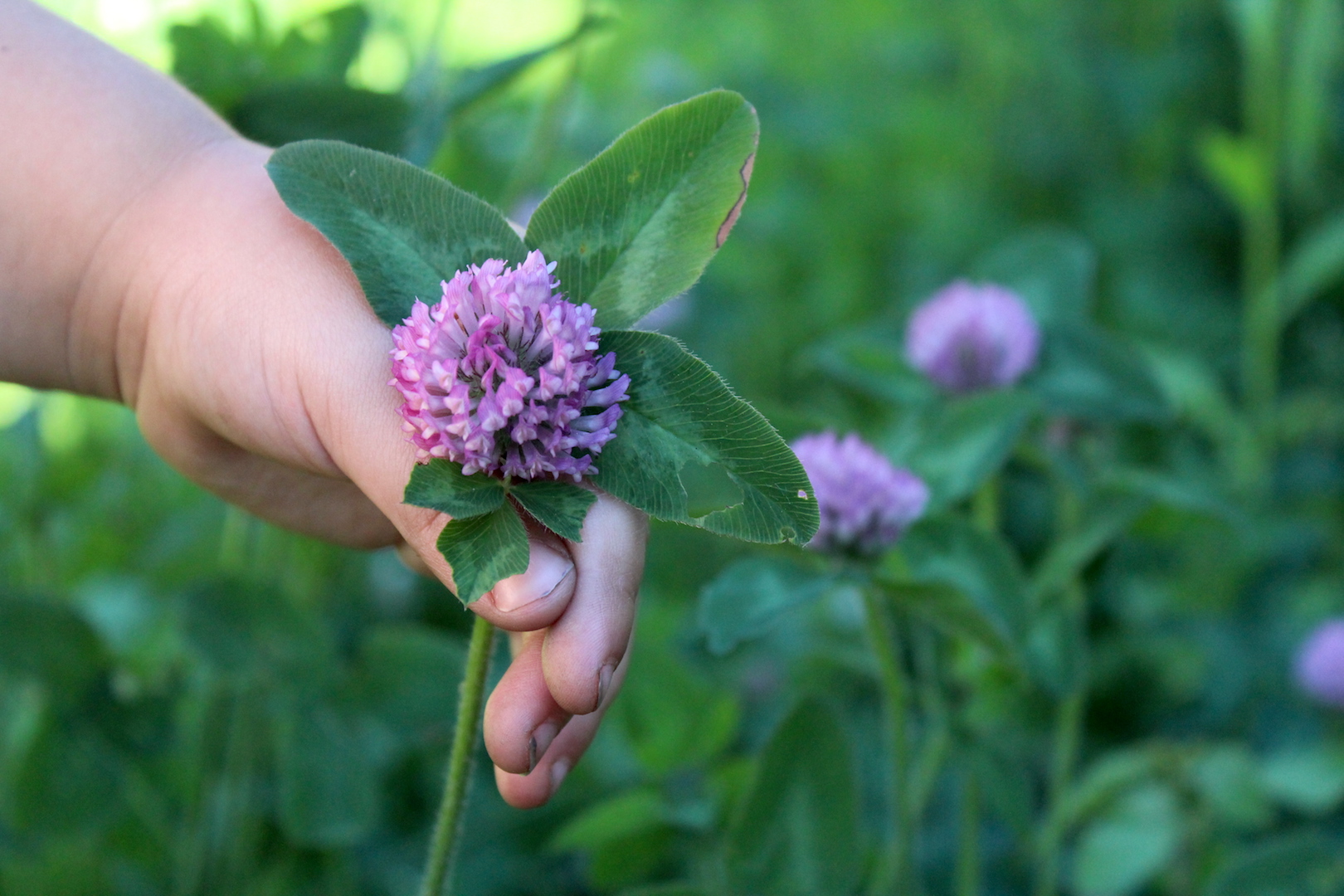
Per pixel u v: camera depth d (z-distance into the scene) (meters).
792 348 0.98
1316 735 0.59
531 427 0.28
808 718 0.38
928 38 1.15
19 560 0.55
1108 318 0.94
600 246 0.31
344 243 0.30
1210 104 1.03
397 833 0.51
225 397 0.31
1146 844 0.52
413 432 0.29
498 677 0.47
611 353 0.29
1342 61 0.90
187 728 0.51
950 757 0.43
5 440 0.51
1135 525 0.51
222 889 0.48
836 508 0.38
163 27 0.41
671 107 0.30
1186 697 0.64
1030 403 0.43
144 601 0.54
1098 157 1.05
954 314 0.49
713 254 0.30
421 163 0.42
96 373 0.34
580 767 0.51
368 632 0.53
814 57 1.20
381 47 0.64
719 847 0.42
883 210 1.07
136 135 0.33
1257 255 0.91
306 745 0.46
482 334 0.29
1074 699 0.48
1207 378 0.78
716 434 0.29
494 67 0.43
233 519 0.51
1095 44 1.08
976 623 0.38
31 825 0.44
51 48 0.34
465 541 0.28
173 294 0.32
